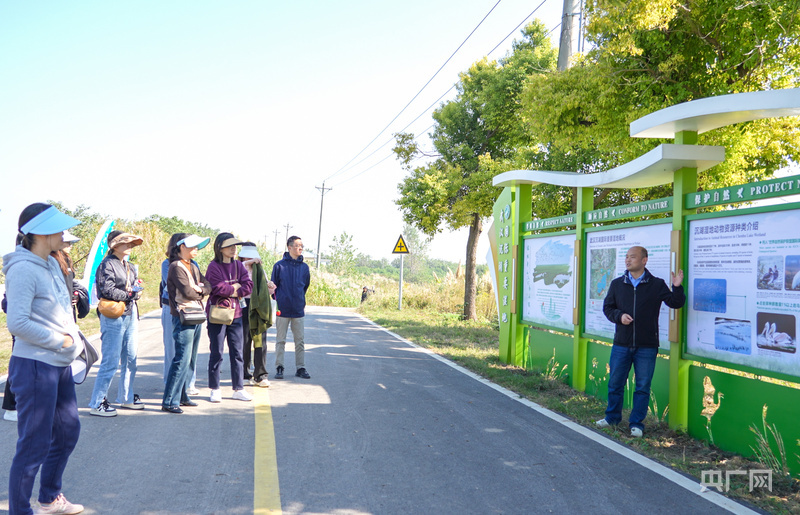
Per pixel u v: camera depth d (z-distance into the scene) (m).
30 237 3.57
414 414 6.35
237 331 6.89
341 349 11.40
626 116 10.34
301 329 8.42
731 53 9.79
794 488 4.41
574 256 7.87
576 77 11.07
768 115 5.18
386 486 4.26
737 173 10.27
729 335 5.27
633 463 4.89
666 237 6.21
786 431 4.69
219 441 5.22
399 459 4.86
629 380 6.92
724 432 5.33
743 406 5.12
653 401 6.40
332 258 37.84
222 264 6.73
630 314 5.88
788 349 4.68
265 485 4.21
